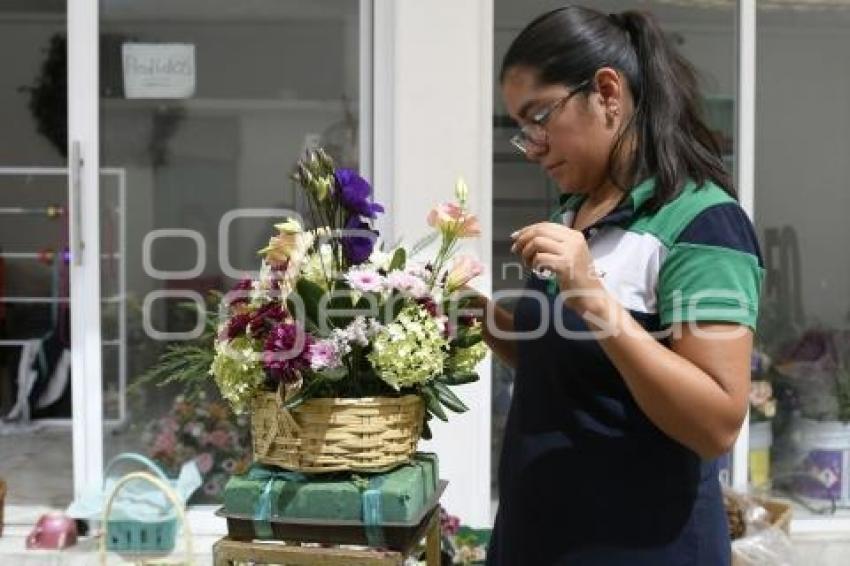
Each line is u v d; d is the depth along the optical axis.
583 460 2.88
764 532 5.88
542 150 2.94
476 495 6.93
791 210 7.59
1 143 11.04
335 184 3.33
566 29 2.87
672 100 2.87
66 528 6.75
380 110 6.93
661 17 7.31
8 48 10.91
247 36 7.16
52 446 9.21
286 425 3.17
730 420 2.65
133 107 7.16
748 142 7.41
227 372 3.24
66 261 9.77
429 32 6.66
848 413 7.62
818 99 7.52
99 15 7.08
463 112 6.70
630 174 2.89
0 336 10.31
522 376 3.09
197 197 7.23
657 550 2.83
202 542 6.78
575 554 2.89
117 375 7.19
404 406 3.26
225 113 7.20
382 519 3.10
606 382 2.86
